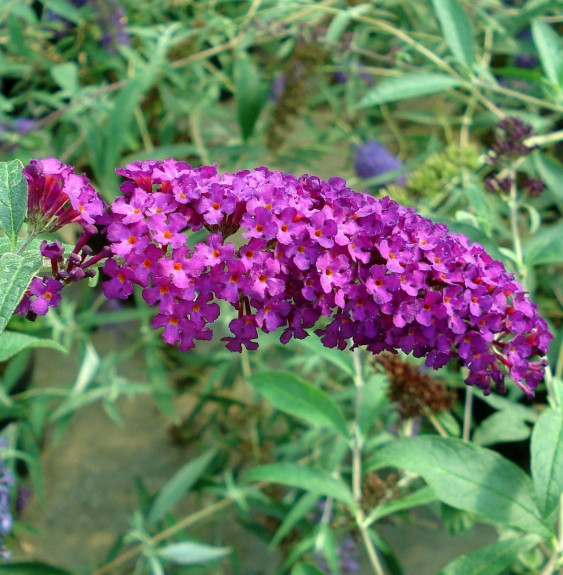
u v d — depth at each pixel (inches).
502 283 8.7
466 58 16.0
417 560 20.2
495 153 14.4
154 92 25.1
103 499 22.5
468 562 11.0
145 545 17.2
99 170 19.2
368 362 14.1
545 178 15.1
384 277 8.1
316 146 24.6
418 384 13.0
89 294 21.5
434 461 10.7
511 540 11.1
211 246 7.9
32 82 24.3
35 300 7.7
